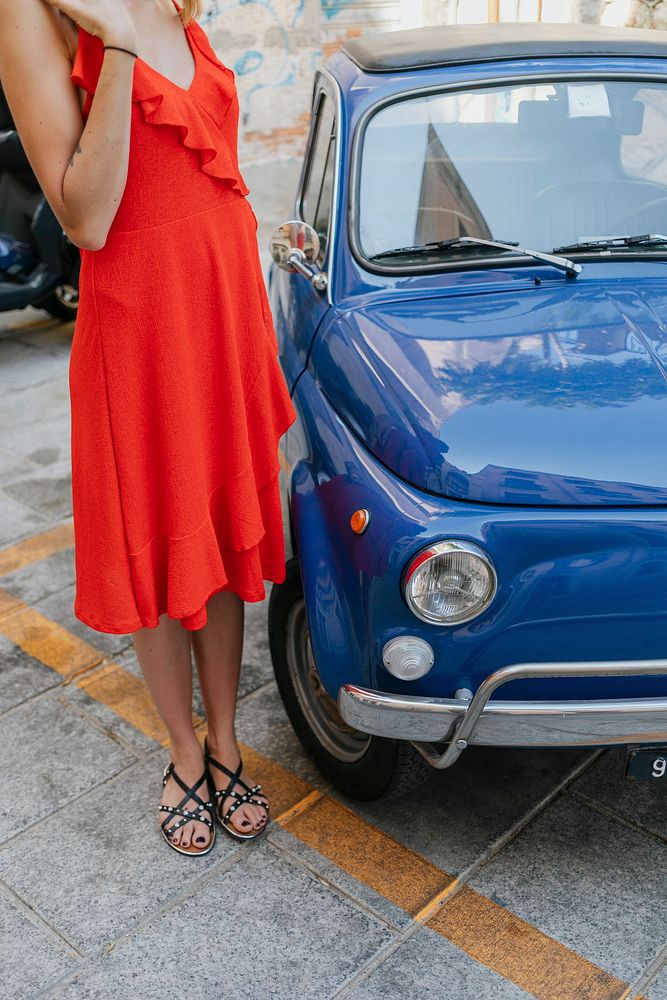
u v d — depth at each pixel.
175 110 1.87
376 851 2.52
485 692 2.04
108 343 1.99
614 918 2.31
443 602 1.99
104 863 2.51
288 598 2.69
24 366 5.91
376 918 2.33
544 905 2.35
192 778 2.59
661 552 2.00
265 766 2.83
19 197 5.84
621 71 3.04
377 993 2.15
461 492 2.06
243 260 2.15
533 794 2.68
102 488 2.09
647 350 2.35
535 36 3.24
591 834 2.55
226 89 2.02
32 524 4.16
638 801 2.65
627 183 2.95
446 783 2.73
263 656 3.30
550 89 3.00
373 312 2.66
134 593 2.20
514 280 2.75
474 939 2.27
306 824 2.62
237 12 8.58
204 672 2.57
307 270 2.88
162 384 2.04
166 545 2.21
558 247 2.84
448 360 2.36
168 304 1.99
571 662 2.06
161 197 1.93
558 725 2.08
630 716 2.07
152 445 2.11
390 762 2.44
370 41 3.50
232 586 2.43
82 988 2.17
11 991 2.17
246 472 2.27
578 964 2.20
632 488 2.03
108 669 3.26
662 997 2.12
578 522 2.00
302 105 9.25
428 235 2.86
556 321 2.51
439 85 3.01
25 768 2.83
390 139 2.96
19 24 1.72
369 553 2.08
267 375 2.31
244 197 2.16
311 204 3.50
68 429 5.03
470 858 2.49
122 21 1.68
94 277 1.95
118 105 1.72
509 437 2.11
